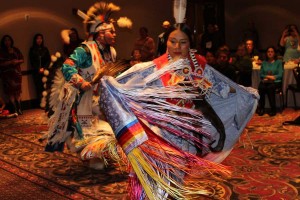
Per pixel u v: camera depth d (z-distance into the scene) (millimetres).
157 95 2486
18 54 8281
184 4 2699
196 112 2557
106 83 2445
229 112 2883
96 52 4227
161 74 2566
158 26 11344
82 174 4449
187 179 3086
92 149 2918
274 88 7141
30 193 3971
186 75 2666
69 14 9453
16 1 8570
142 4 10938
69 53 8953
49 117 4430
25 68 8805
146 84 2539
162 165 2381
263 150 5070
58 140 4289
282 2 11242
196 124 2641
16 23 8609
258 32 11781
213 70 2781
